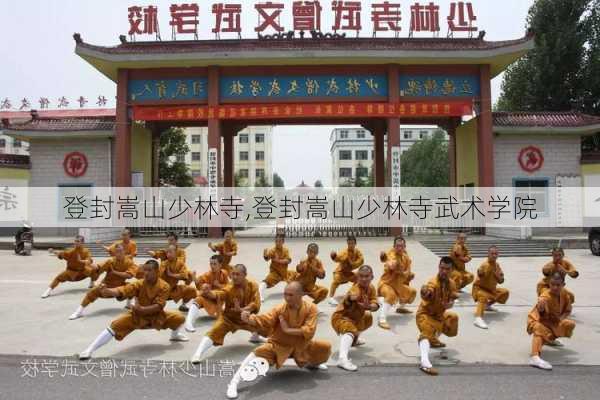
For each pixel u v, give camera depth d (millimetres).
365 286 5711
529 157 19969
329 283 10867
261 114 18625
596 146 25281
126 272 8258
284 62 18359
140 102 18938
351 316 5762
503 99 27219
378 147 22453
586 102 24453
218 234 18469
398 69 18578
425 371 5215
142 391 4684
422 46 18281
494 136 19906
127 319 5840
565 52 23812
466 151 20922
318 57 17781
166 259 7906
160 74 18922
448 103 18609
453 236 18391
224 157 23281
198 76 18891
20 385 4836
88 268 9352
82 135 19594
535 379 5023
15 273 12086
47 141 20391
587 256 14688
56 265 13344
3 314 7867
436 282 5605
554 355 5816
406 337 6641
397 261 7711
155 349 6039
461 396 4551
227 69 18797
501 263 13500
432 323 5535
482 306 7398
